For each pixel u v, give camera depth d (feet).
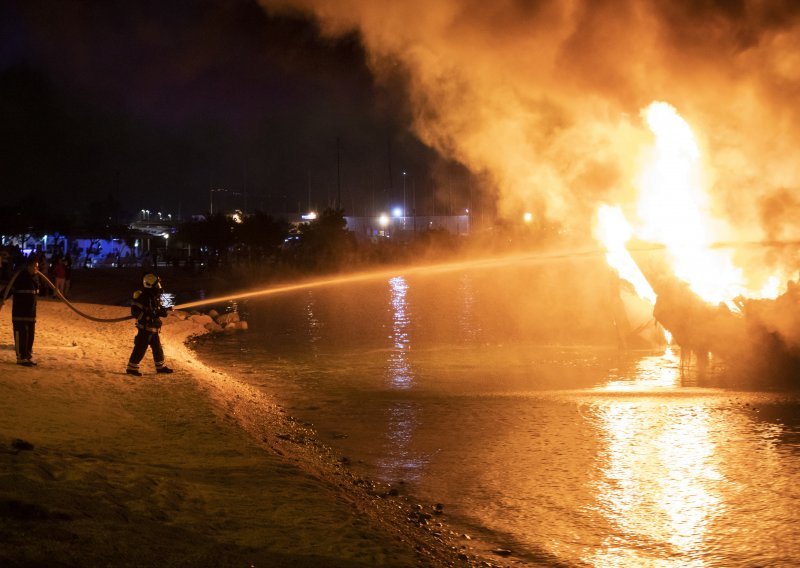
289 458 26.66
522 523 21.83
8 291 39.70
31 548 13.66
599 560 19.17
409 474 26.81
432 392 42.42
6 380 34.01
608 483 25.32
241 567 14.92
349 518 19.88
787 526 21.31
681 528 21.26
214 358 57.11
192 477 21.97
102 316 77.20
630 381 45.52
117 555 14.24
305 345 64.39
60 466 20.34
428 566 17.29
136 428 28.35
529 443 30.71
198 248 220.43
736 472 26.27
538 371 49.67
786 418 34.45
